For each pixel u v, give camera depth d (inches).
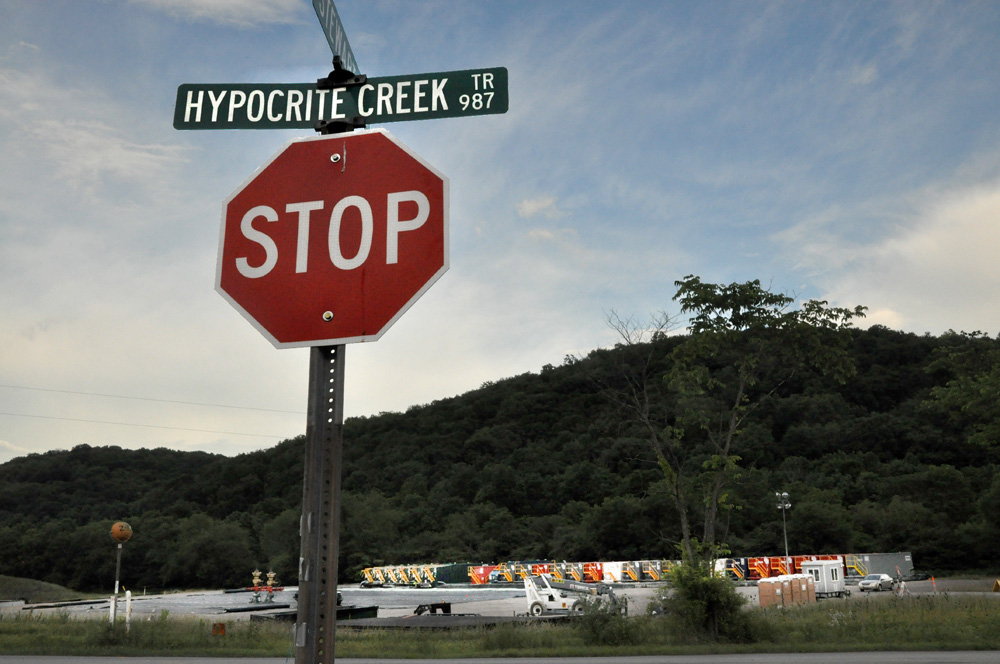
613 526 3661.4
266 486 5290.4
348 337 110.0
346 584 3821.4
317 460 105.3
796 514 3417.8
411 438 6752.0
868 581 2133.4
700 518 3270.2
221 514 5073.8
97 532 4190.5
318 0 111.0
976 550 3299.7
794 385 6082.7
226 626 1058.7
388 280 111.2
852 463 4367.6
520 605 1814.7
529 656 785.6
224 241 116.6
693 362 1266.0
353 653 808.9
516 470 5260.8
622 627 891.4
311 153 117.6
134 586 4030.5
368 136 117.1
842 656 709.9
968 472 4060.0
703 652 794.2
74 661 696.4
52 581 4094.5
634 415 1288.1
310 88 123.4
